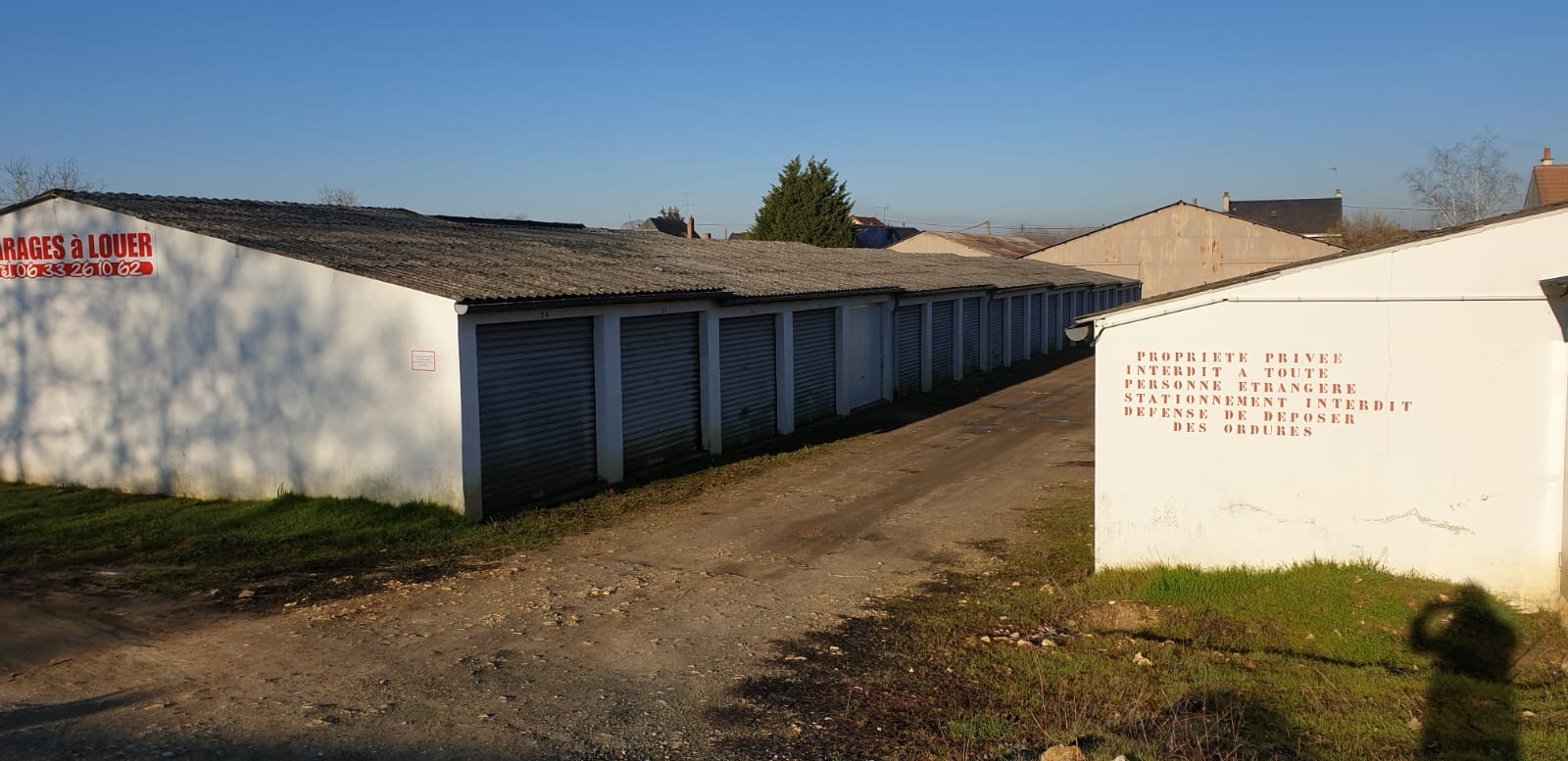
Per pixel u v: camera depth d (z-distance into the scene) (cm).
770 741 571
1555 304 760
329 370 1215
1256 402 851
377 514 1155
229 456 1293
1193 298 859
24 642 748
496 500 1219
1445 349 794
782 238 5738
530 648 735
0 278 1423
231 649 730
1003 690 656
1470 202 4778
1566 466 750
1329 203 7206
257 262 1243
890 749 561
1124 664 704
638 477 1457
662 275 1617
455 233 1742
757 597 877
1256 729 588
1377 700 633
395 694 639
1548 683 665
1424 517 809
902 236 6819
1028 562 995
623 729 587
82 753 541
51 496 1345
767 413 1823
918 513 1220
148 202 1428
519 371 1254
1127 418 894
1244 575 850
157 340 1323
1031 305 3541
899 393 2394
